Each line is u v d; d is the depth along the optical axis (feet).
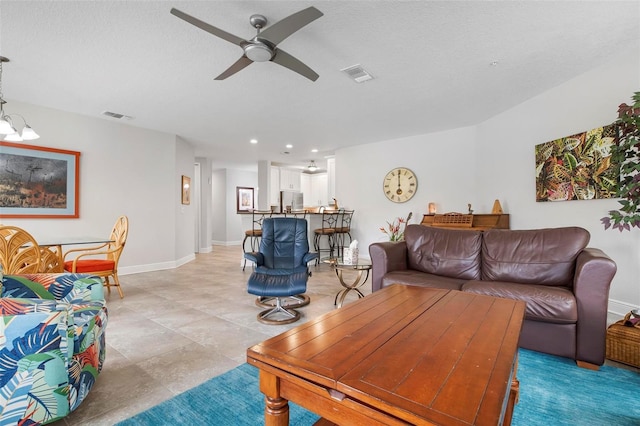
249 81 10.88
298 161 27.96
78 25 7.55
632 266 9.32
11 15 7.13
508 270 8.51
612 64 9.69
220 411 5.09
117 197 15.78
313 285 13.94
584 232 8.00
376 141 20.30
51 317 4.34
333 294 12.35
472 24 7.71
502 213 14.24
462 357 3.50
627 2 6.93
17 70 9.93
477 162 16.47
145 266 16.98
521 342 7.21
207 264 19.72
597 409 5.16
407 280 8.82
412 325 4.53
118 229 12.38
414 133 18.29
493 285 7.63
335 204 21.81
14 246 7.93
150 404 5.27
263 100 12.73
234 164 29.89
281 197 22.80
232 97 12.36
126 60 9.32
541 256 8.23
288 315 9.75
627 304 9.43
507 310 5.27
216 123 16.02
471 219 14.76
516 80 11.09
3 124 9.55
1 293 5.34
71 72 10.09
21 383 4.13
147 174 17.01
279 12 7.14
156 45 8.49
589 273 6.53
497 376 3.09
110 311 10.19
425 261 10.01
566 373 6.35
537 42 8.59
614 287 9.80
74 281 6.43
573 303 6.60
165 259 17.95
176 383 5.93
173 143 18.26
